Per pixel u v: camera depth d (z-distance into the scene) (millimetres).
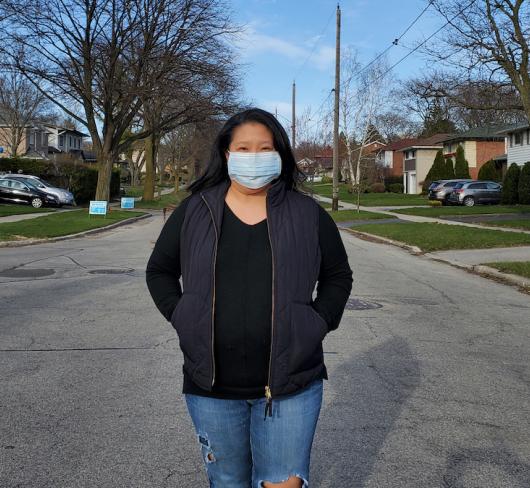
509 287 11273
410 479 3588
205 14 30125
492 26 18453
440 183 42500
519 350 6617
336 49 35094
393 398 4957
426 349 6555
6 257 14055
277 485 2309
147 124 42781
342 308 2396
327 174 105625
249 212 2361
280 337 2195
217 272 2250
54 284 10219
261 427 2285
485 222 25281
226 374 2248
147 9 29688
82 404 4668
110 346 6359
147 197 49031
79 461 3719
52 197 35844
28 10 28297
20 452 3830
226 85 31938
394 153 80812
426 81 20766
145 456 3797
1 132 64812
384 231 22172
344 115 62062
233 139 2416
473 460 3852
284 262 2234
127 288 9883
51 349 6227
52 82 30703
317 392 2342
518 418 4570
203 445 2367
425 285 11188
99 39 30703
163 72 30500
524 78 18938
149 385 5125
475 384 5367
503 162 53938
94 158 92250
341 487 3484
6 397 4805
